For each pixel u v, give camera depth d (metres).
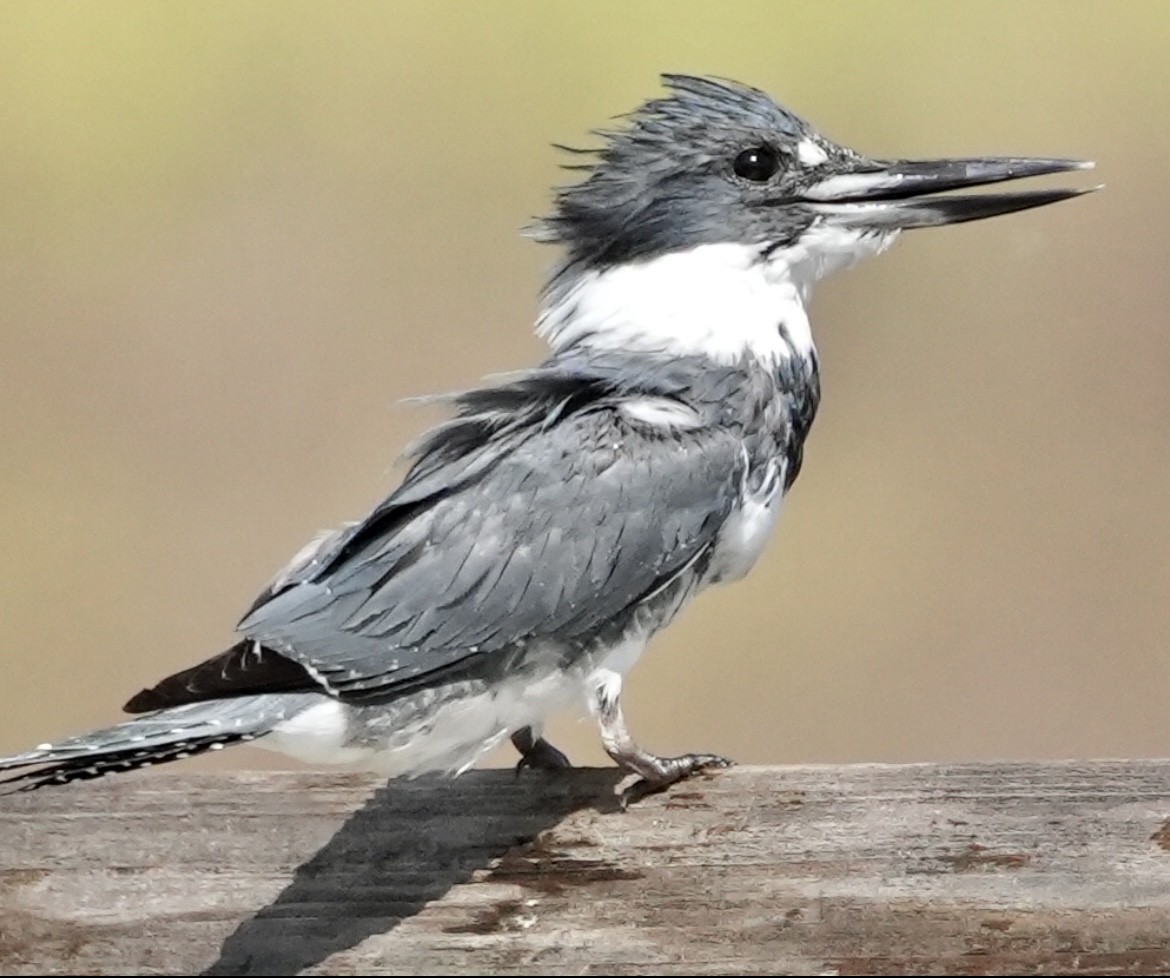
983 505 14.66
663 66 16.94
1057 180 16.16
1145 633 13.97
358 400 14.89
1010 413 15.27
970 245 15.85
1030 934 8.70
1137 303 15.77
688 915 8.80
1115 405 15.39
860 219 10.27
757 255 10.23
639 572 9.38
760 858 8.84
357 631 9.00
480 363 14.97
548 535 9.28
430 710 9.09
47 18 16.84
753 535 9.96
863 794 8.87
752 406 9.91
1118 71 17.02
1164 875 8.71
